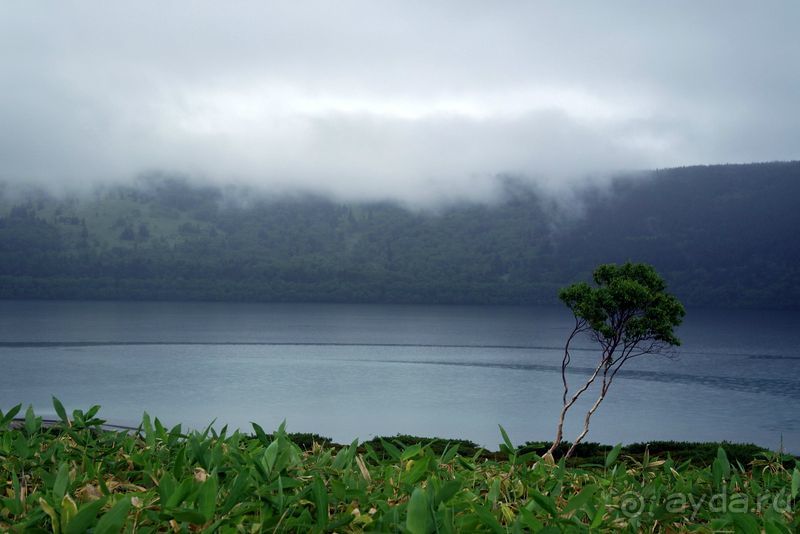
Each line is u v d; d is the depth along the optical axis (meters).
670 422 103.19
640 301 25.77
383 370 162.38
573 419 104.31
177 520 2.20
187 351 198.25
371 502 2.68
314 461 3.48
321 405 111.69
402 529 2.25
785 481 3.48
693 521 3.01
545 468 3.56
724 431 95.00
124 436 3.89
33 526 2.26
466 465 3.47
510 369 169.38
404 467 3.34
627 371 174.50
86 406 102.38
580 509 2.86
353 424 94.62
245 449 3.64
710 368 182.88
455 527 2.28
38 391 120.31
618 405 120.06
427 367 170.38
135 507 2.47
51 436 3.89
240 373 153.00
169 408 104.62
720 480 3.38
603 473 3.77
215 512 2.50
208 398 116.81
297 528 2.42
